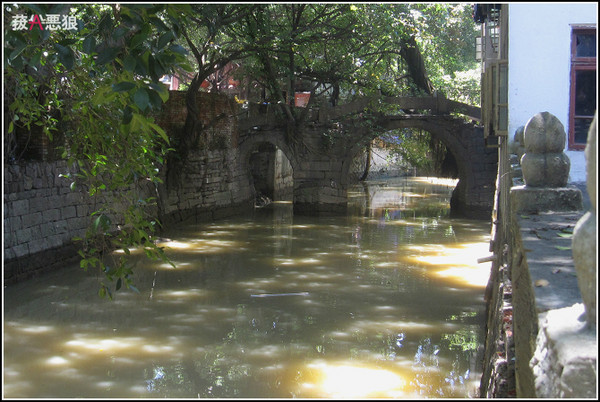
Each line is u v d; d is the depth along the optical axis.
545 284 3.97
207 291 14.62
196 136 24.03
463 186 28.00
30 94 8.26
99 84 7.39
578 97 11.26
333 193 27.98
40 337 11.28
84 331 11.66
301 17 24.19
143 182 21.41
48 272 15.94
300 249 19.84
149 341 11.18
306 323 12.32
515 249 6.12
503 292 7.42
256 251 19.41
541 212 6.57
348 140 27.86
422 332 11.82
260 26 22.41
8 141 14.48
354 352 10.71
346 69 25.91
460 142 27.39
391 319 12.64
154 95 5.34
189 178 24.72
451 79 35.38
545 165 6.73
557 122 6.64
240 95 32.50
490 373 6.85
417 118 27.39
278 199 33.91
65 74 7.70
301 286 15.17
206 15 18.33
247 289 14.84
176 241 20.98
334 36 23.20
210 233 22.70
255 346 10.98
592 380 2.64
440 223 25.70
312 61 27.00
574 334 2.89
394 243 21.03
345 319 12.60
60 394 8.70
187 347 10.90
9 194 14.56
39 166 15.79
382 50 25.92
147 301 13.72
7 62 5.90
